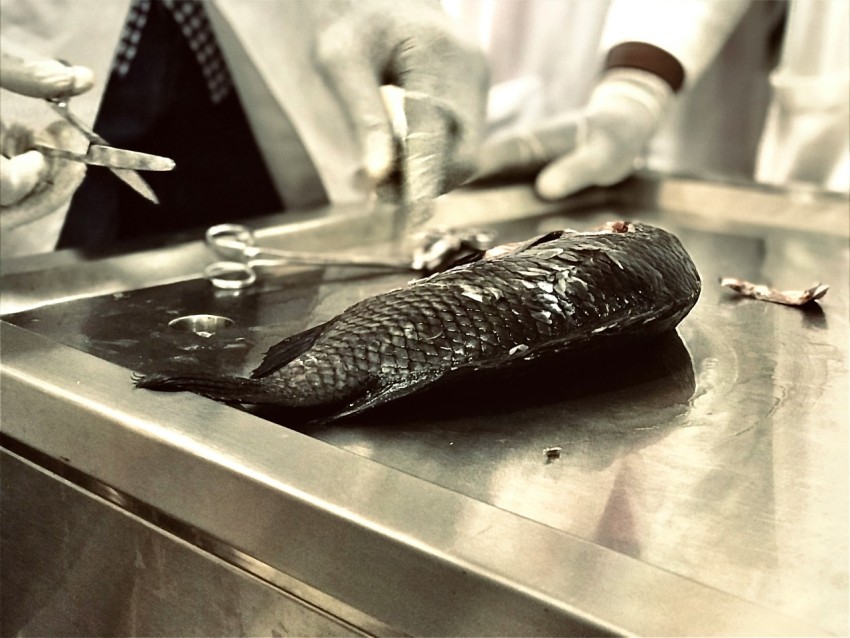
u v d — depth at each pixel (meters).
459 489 0.43
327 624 0.40
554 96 1.47
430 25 0.59
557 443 0.48
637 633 0.30
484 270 0.53
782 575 0.36
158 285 0.76
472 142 0.58
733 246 0.96
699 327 0.67
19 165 0.72
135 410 0.46
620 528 0.40
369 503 0.38
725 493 0.43
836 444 0.48
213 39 1.10
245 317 0.68
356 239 0.95
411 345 0.49
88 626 0.52
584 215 1.10
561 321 0.51
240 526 0.42
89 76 0.71
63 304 0.70
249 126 1.18
